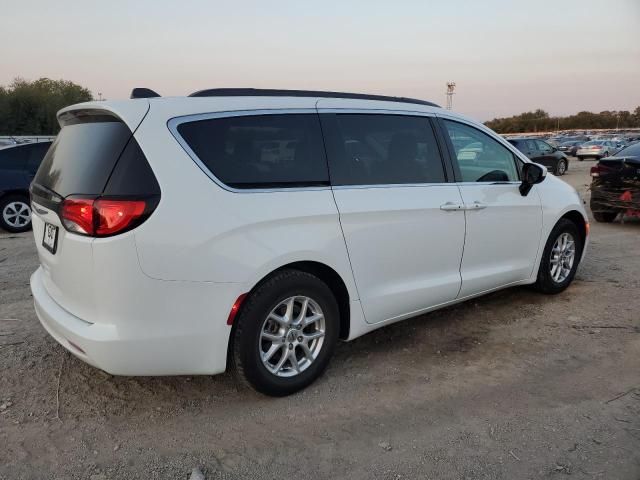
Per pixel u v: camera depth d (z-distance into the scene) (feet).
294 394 10.87
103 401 10.52
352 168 11.38
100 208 8.67
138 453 8.94
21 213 29.71
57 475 8.36
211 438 9.39
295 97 11.16
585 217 17.38
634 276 19.31
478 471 8.52
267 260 9.77
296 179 10.51
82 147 9.71
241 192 9.71
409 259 12.21
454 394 10.93
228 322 9.60
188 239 9.00
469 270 13.78
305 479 8.39
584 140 185.57
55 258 9.73
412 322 14.88
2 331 13.78
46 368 11.78
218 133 9.81
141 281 8.78
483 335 13.98
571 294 17.24
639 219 33.76
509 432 9.57
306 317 10.79
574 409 10.32
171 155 9.16
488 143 14.53
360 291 11.43
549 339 13.70
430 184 12.70
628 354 12.80
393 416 10.12
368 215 11.25
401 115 12.62
